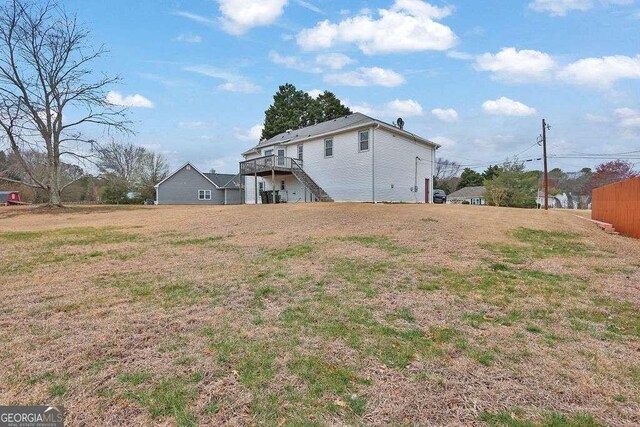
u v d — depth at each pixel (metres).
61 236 8.63
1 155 18.56
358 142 19.05
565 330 3.02
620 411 1.93
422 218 10.12
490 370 2.35
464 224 9.16
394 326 3.09
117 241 7.76
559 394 2.08
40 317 3.31
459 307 3.56
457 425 1.82
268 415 1.91
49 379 2.25
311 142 21.89
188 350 2.64
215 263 5.47
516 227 8.95
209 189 36.19
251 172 22.48
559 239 7.83
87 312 3.43
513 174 33.25
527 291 4.09
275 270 4.98
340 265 5.22
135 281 4.52
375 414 1.91
